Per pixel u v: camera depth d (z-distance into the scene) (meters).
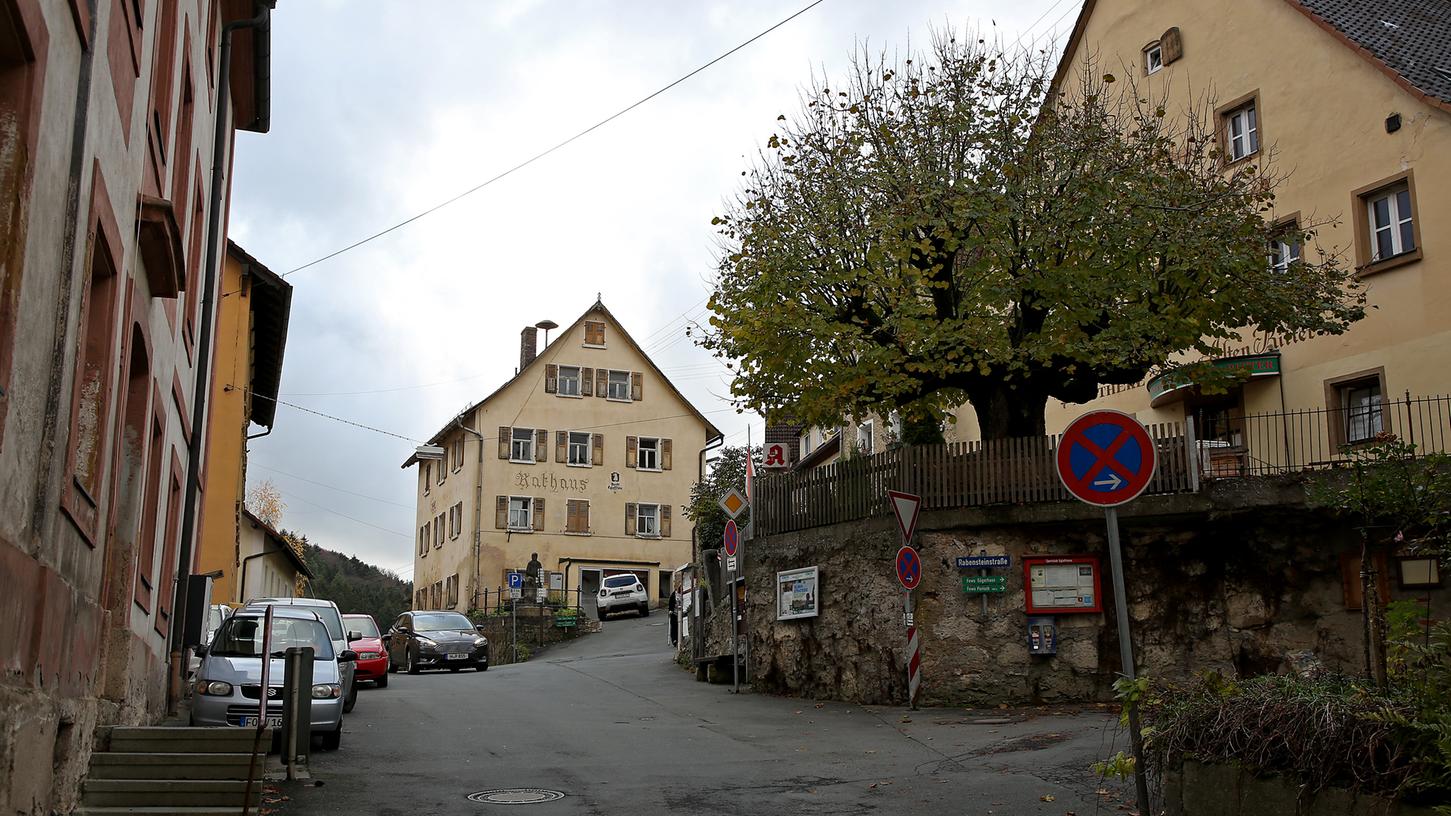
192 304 16.56
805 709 18.19
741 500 21.22
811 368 18.33
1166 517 16.95
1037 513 17.44
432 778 11.70
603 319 60.91
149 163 11.75
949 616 17.53
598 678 25.42
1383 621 9.45
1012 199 17.66
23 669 7.32
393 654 33.50
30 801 7.43
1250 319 19.91
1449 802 6.35
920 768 12.19
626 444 59.97
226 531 31.08
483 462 57.31
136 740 10.56
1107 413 8.46
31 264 7.04
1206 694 8.30
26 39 6.58
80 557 9.18
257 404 40.44
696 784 11.34
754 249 18.97
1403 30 23.59
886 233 17.81
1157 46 26.64
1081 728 14.23
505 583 56.31
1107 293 17.42
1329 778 6.93
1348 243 22.17
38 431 7.55
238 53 20.89
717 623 25.98
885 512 18.64
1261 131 24.06
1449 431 20.05
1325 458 22.00
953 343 17.48
